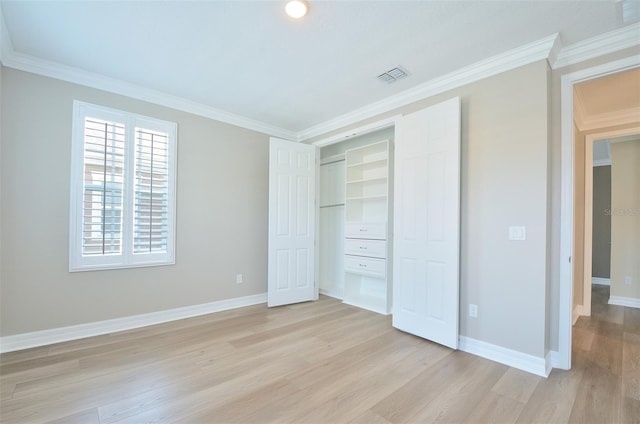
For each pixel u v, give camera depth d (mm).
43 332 2795
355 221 4383
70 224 2928
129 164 3258
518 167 2506
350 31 2289
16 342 2676
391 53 2586
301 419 1790
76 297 2959
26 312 2727
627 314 3947
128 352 2658
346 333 3158
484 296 2666
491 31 2270
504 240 2564
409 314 3146
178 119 3621
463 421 1785
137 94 3309
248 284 4223
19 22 2211
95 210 3061
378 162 4273
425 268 3006
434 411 1873
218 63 2777
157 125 3461
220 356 2602
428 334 2965
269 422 1765
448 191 2830
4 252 2645
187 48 2543
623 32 2195
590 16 2070
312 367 2418
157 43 2477
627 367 2441
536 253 2395
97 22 2215
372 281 4465
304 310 3979
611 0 1919
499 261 2586
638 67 2182
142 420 1761
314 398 1999
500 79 2633
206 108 3805
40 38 2412
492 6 2004
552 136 2486
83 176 3000
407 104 3373
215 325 3375
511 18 2119
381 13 2080
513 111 2549
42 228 2803
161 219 3479
